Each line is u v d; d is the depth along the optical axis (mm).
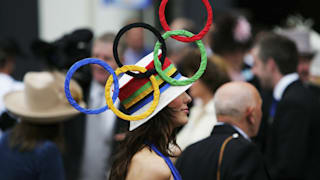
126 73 5254
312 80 14484
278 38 10039
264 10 20062
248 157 6965
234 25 11367
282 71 9844
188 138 9133
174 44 12102
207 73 8875
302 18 19469
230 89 7574
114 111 5152
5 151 7949
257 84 11320
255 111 7492
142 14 20156
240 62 11516
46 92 7980
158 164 5379
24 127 8031
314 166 9445
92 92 9883
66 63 9102
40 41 8898
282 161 9078
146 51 18062
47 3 18109
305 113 9250
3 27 18094
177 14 20703
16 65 17672
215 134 7469
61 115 8062
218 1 19938
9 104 8211
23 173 7789
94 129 9711
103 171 9570
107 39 9867
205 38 12523
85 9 18438
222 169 6934
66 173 9594
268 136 9680
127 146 5668
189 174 7266
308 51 12500
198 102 9594
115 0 17844
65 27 18281
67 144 9625
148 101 5387
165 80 5324
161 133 5621
